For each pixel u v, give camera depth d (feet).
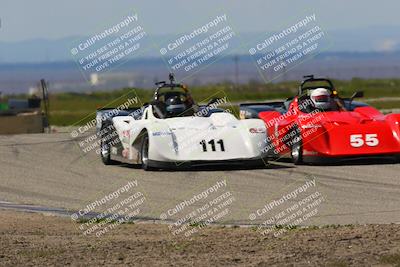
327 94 234.38
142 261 113.39
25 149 286.25
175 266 109.70
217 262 111.24
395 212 152.46
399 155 217.15
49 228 144.56
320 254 113.50
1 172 230.68
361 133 219.41
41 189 197.77
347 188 181.98
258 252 116.88
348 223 143.02
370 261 108.47
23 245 127.13
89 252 120.37
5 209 168.76
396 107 470.80
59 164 244.83
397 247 115.75
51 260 115.24
